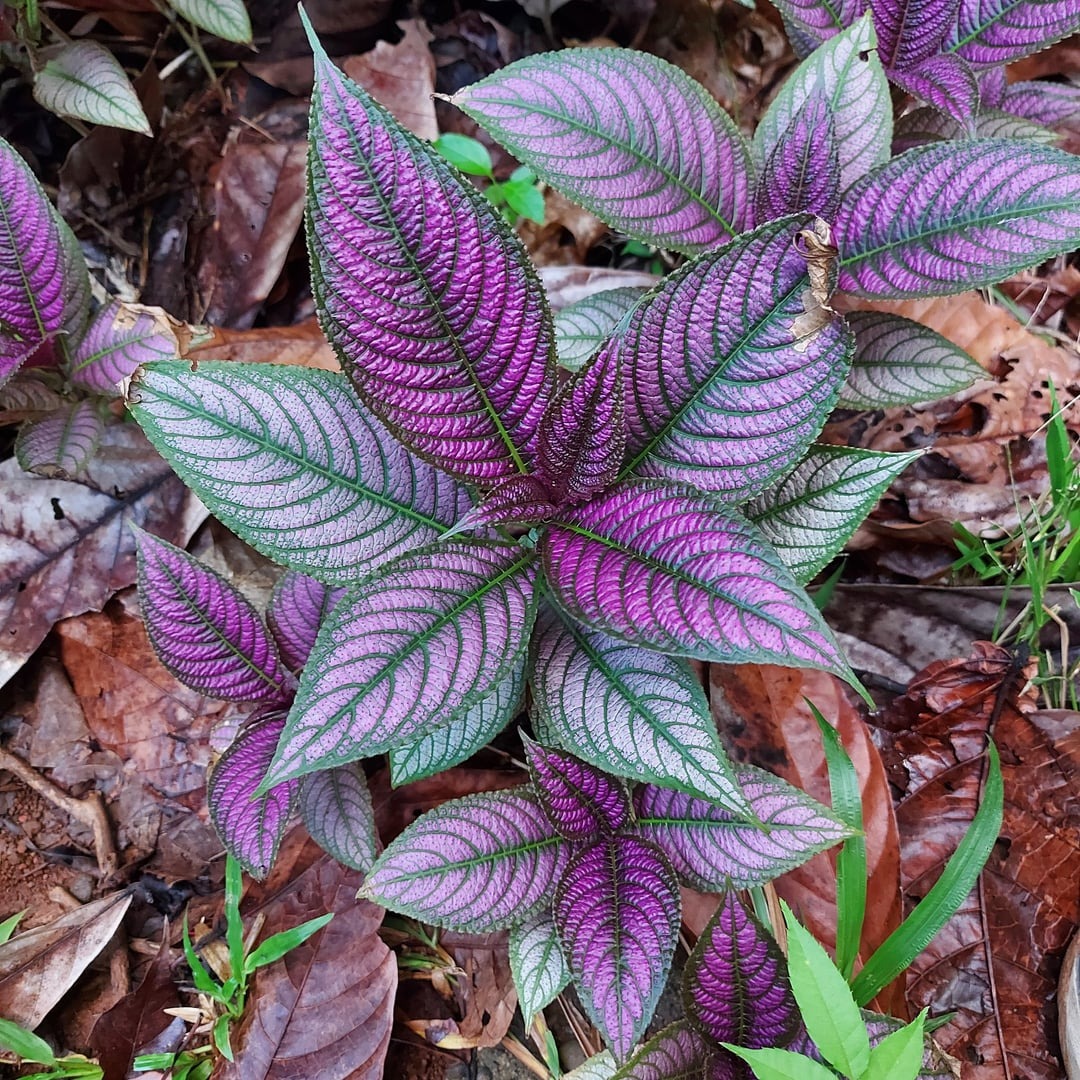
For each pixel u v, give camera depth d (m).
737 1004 0.41
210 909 0.52
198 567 0.45
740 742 0.51
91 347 0.55
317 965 0.48
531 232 0.68
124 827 0.54
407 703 0.36
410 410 0.36
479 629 0.38
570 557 0.38
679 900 0.43
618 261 0.69
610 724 0.40
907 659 0.58
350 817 0.47
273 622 0.48
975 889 0.52
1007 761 0.54
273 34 0.68
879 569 0.62
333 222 0.32
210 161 0.67
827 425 0.63
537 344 0.36
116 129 0.63
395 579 0.38
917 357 0.51
